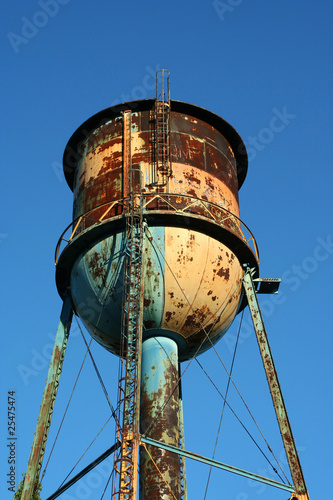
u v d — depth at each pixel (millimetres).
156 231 21281
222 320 21984
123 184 22500
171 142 23281
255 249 23406
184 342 22078
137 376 19359
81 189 23625
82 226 22547
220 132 24891
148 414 20562
